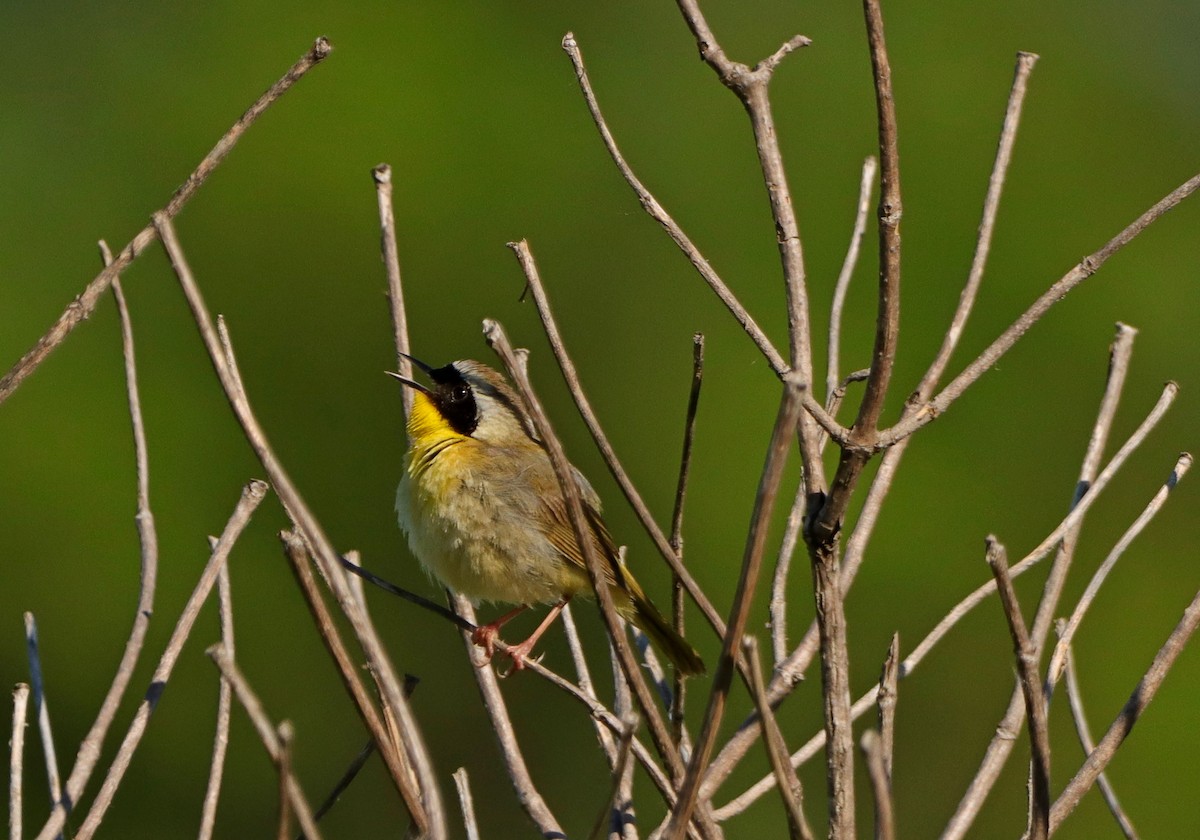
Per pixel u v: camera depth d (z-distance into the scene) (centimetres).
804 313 448
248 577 1727
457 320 1880
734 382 1809
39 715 479
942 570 1667
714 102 1988
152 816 1634
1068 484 1725
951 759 1599
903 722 1612
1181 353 1786
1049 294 455
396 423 1828
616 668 566
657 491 1788
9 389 489
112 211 1872
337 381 1838
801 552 1315
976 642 1627
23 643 1708
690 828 452
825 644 438
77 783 441
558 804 1518
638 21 2025
